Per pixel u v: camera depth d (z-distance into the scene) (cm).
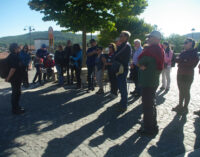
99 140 357
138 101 605
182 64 483
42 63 921
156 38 355
